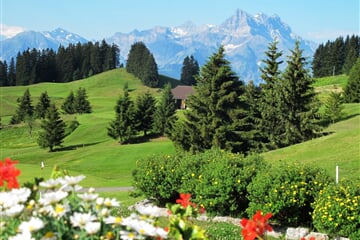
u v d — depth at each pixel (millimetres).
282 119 45594
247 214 17062
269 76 52000
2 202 3516
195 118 46094
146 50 171250
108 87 158750
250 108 47594
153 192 19172
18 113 104812
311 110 44938
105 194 25391
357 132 34438
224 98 44438
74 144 75750
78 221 3402
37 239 3312
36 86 163250
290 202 15156
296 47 45250
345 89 75625
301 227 15578
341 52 139125
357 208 13492
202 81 46469
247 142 45531
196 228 4117
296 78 45000
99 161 55594
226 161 17484
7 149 78875
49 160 61906
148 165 19328
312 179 15812
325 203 14016
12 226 3402
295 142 45500
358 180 15211
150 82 161500
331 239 13969
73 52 185375
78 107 107438
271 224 16234
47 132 70750
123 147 62469
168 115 76312
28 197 3934
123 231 3434
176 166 18781
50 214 3500
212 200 16703
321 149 32656
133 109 73562
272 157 34125
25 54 173625
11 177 4051
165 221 10414
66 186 3885
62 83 169625
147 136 77125
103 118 95938
